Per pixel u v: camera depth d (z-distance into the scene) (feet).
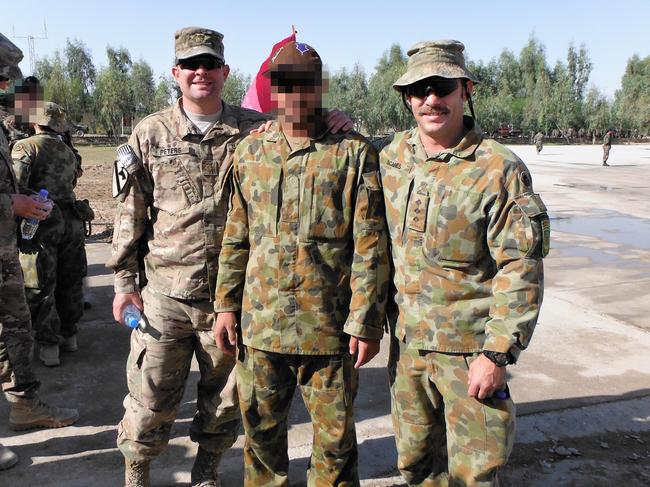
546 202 43.88
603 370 13.71
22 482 9.29
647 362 14.19
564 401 12.21
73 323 14.33
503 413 6.73
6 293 10.08
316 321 7.17
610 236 30.42
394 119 185.88
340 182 7.00
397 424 7.57
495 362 6.40
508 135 220.43
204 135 8.12
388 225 7.24
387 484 9.33
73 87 170.60
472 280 6.79
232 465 9.87
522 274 6.38
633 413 11.76
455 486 7.08
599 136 220.84
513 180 6.45
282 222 7.08
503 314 6.41
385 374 13.64
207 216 8.09
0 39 9.61
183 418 11.46
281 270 7.13
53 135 13.71
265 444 7.72
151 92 186.60
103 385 12.80
